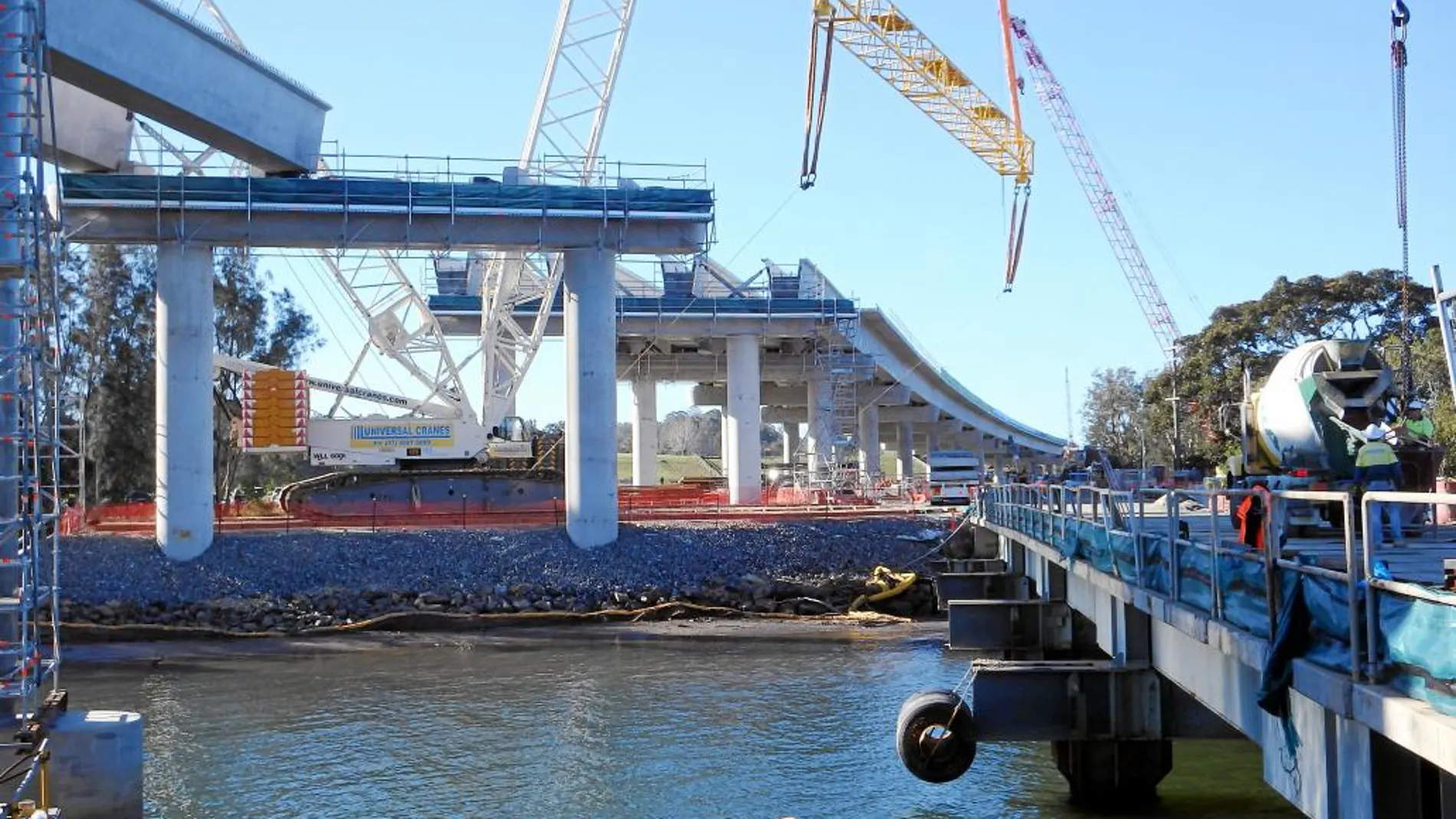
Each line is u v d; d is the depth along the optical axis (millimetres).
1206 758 23656
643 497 71625
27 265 18469
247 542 47812
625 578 47875
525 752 25531
